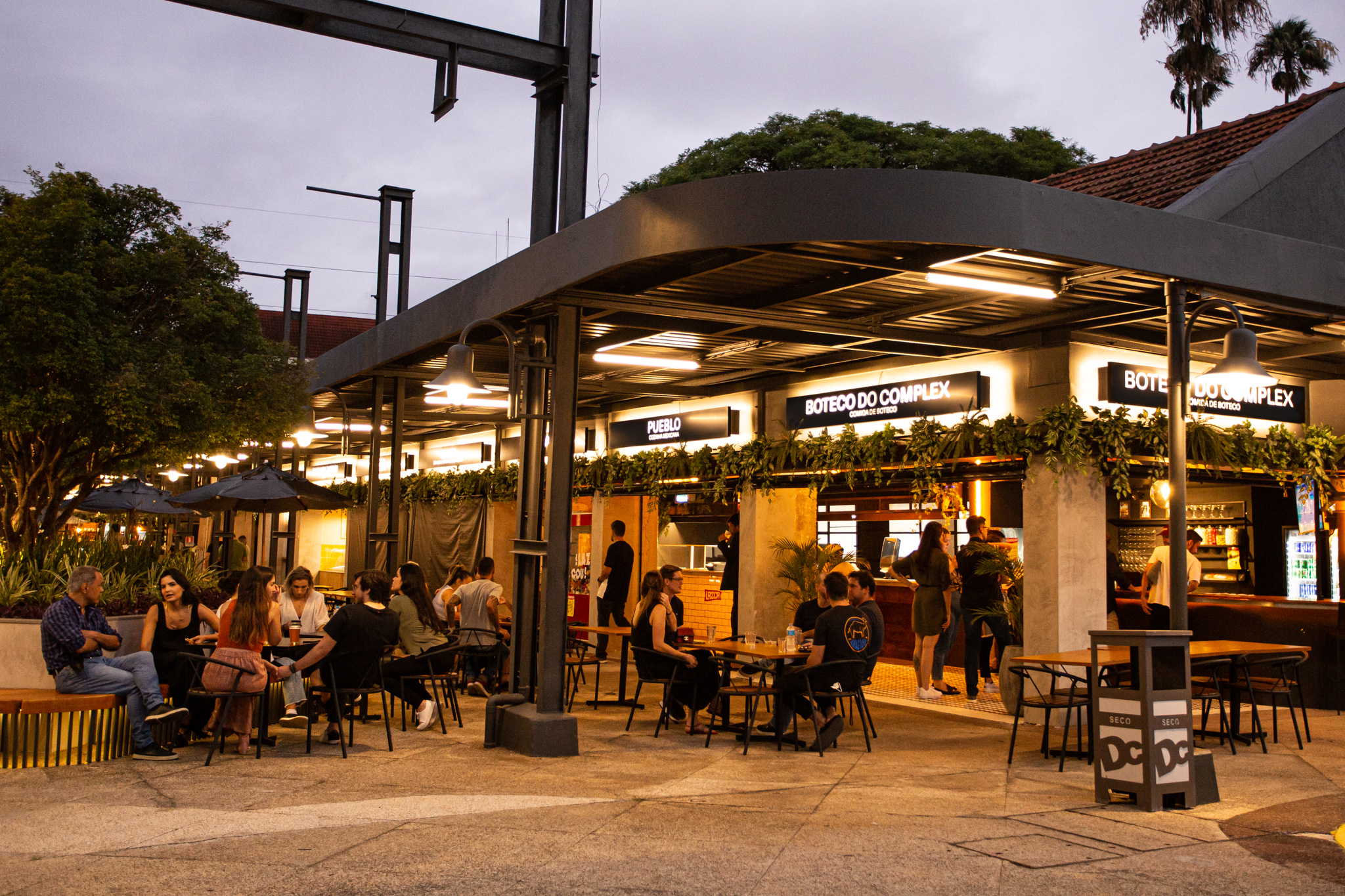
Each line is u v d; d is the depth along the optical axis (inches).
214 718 342.3
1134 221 318.0
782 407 561.0
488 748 352.5
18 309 445.7
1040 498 422.0
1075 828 249.8
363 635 346.0
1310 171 475.8
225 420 515.2
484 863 213.8
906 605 594.2
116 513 901.2
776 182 291.1
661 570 395.5
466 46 421.4
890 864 216.5
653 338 467.8
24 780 293.0
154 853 218.5
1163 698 272.5
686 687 391.9
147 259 497.7
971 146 1429.6
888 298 386.3
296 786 287.4
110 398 457.1
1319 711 452.4
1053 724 408.2
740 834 239.6
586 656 645.9
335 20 410.9
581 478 683.4
